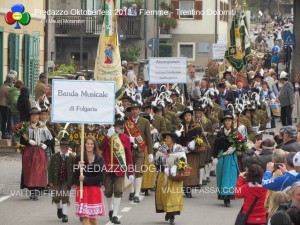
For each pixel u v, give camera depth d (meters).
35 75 52.62
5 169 37.62
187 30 97.88
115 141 28.45
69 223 27.66
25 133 31.92
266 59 89.94
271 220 16.27
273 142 26.19
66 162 27.70
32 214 29.00
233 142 31.31
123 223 27.92
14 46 49.16
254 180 23.27
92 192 25.48
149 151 32.53
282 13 167.12
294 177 21.19
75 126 31.09
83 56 78.44
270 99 56.16
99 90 26.34
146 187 33.09
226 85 48.25
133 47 80.44
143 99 48.22
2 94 42.06
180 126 33.84
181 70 46.16
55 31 76.81
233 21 64.12
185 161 27.97
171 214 27.86
